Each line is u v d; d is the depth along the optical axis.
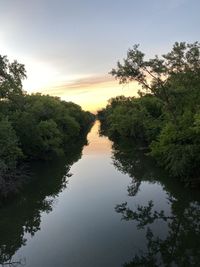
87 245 21.44
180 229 23.80
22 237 23.52
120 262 19.11
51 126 53.03
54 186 36.66
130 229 23.81
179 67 37.50
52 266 19.02
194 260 19.53
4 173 33.66
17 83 40.84
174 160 33.78
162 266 18.80
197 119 31.11
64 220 26.16
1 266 19.72
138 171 42.00
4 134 34.22
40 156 52.06
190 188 32.81
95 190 34.34
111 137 90.56
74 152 62.03
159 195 31.53
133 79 37.84
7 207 30.44
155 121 52.09
